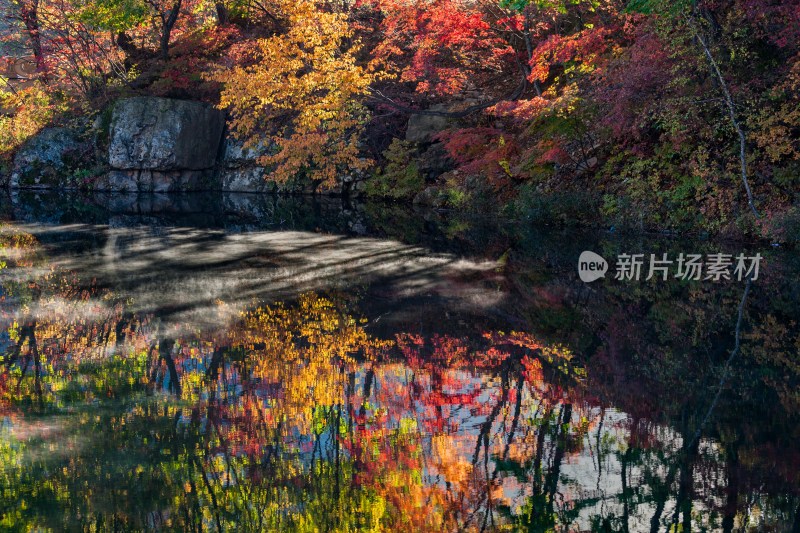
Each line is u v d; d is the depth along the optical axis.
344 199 22.92
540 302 8.89
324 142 19.61
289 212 19.47
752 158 13.16
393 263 11.71
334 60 18.44
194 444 4.65
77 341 7.12
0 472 4.25
